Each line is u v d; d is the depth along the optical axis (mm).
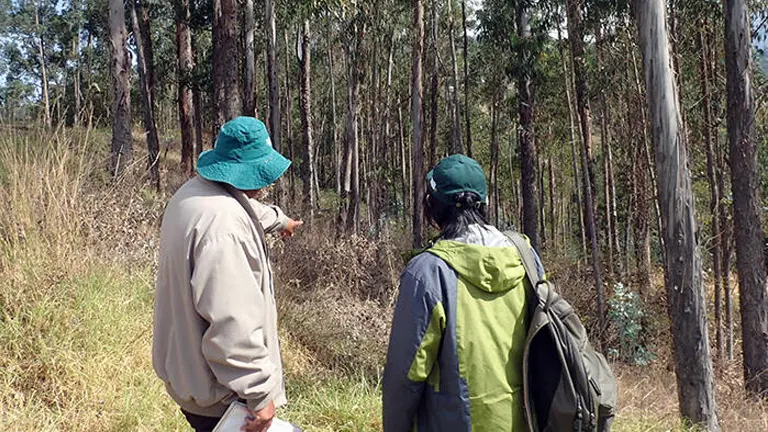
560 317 2090
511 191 31719
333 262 9328
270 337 2285
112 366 3939
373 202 23750
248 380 2059
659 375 10055
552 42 16766
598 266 12781
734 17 9180
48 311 4008
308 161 19891
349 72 20891
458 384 1998
